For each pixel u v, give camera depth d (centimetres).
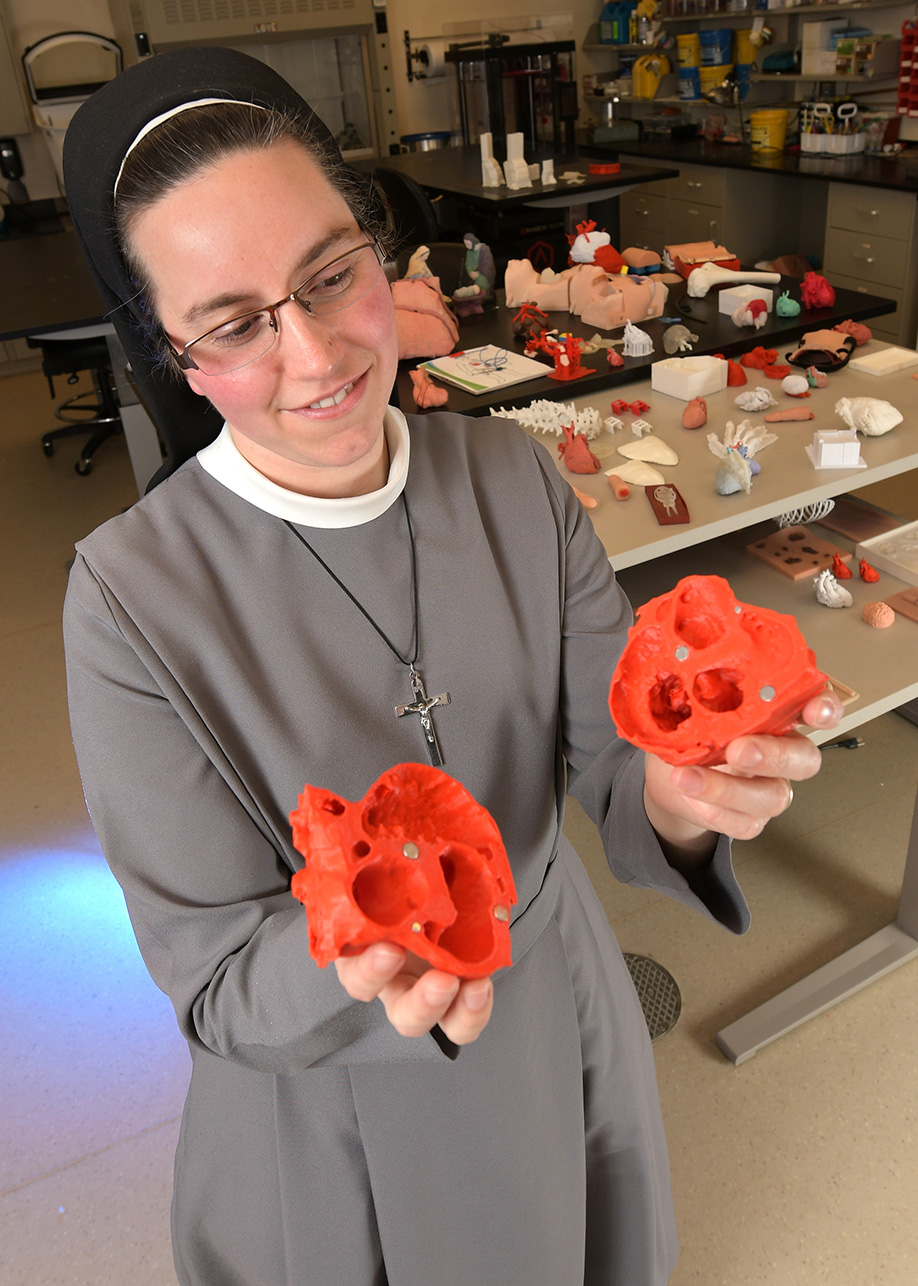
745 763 54
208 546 83
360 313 72
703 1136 173
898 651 172
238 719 80
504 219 457
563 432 209
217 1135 104
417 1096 92
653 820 79
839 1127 173
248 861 78
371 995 49
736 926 81
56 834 259
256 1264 110
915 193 417
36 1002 213
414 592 87
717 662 58
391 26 598
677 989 198
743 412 224
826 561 201
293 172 67
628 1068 113
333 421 73
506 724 88
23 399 573
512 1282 102
